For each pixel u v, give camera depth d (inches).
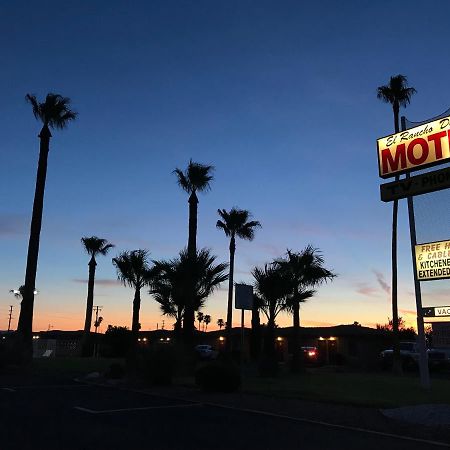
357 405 508.1
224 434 373.1
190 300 950.4
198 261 957.8
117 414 463.2
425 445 341.4
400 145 665.6
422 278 642.2
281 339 1776.6
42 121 1316.4
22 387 705.0
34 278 1231.5
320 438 360.5
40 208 1268.5
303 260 973.2
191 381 754.2
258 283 900.6
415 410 440.5
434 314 643.5
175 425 408.5
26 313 1203.9
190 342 935.7
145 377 727.7
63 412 473.7
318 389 649.0
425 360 673.6
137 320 998.4
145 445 335.9
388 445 339.9
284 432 381.4
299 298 975.6
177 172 1161.4
